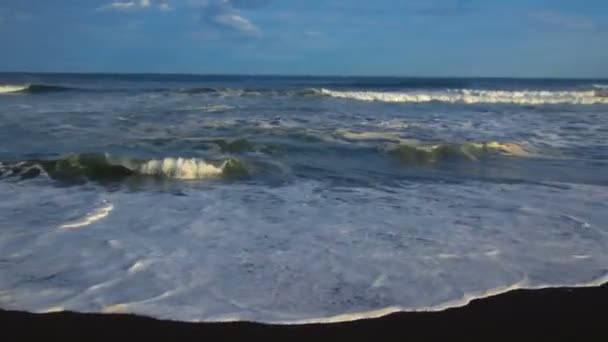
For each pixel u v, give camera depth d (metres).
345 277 4.96
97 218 6.75
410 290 4.73
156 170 9.47
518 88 52.00
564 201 7.93
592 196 8.26
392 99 29.39
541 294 4.75
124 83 55.28
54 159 9.70
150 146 11.80
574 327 4.25
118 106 21.88
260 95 31.64
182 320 4.18
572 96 30.05
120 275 4.95
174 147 11.71
